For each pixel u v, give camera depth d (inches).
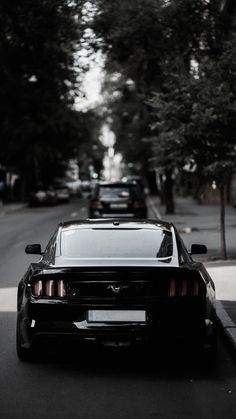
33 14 749.9
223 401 214.2
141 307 237.0
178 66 569.0
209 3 722.2
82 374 246.4
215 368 255.9
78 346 239.9
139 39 757.3
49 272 243.0
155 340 237.5
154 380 239.0
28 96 1694.1
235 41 553.0
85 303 238.1
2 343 294.0
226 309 347.6
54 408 206.4
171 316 238.2
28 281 252.8
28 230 933.2
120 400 215.0
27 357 260.7
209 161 544.7
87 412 202.4
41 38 809.5
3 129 1797.5
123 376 244.2
